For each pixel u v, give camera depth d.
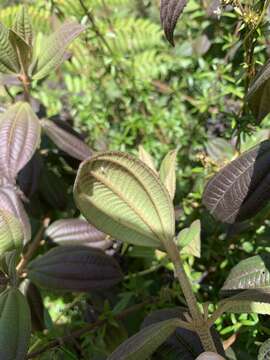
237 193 0.29
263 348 0.24
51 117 0.41
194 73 0.47
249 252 0.38
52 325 0.34
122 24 0.65
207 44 0.47
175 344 0.28
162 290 0.35
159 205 0.23
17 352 0.26
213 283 0.39
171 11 0.26
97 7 0.64
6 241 0.27
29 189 0.39
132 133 0.48
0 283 0.27
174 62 0.51
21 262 0.38
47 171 0.43
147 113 0.51
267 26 0.31
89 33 0.49
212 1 0.37
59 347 0.32
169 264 0.38
